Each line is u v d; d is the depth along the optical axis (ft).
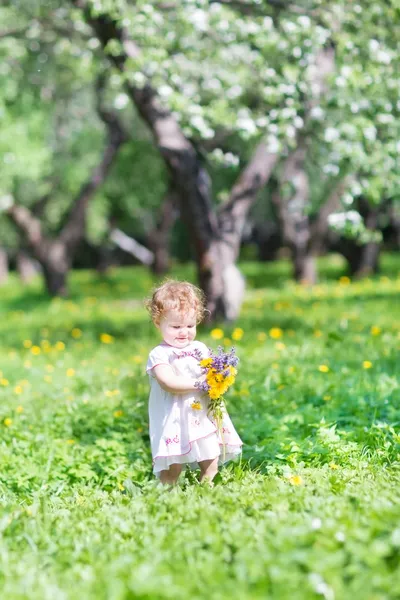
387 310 56.59
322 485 18.11
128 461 23.18
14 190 101.55
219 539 14.34
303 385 29.68
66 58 72.38
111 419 27.32
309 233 95.76
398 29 42.50
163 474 19.52
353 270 103.35
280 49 42.04
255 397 28.37
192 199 49.96
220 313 50.85
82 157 103.04
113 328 58.44
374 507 15.34
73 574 13.70
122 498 18.99
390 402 26.17
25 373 40.04
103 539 15.48
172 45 44.70
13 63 71.36
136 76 42.83
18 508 17.81
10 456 23.58
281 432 23.57
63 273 98.68
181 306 19.35
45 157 82.58
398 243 155.94
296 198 56.70
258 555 13.43
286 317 54.95
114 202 124.06
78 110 94.48
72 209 98.22
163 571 13.20
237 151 54.65
